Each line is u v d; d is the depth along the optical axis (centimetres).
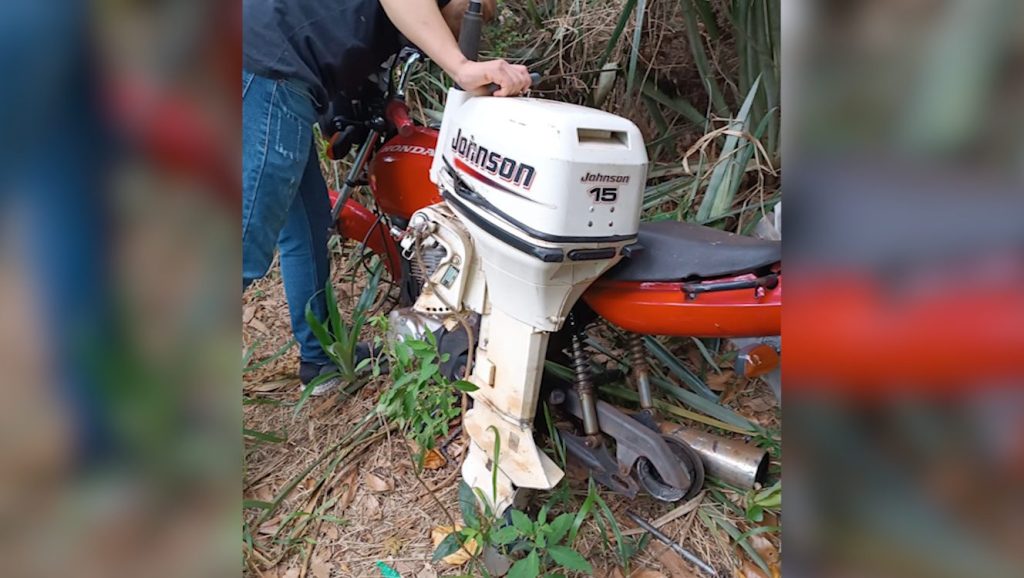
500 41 263
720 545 138
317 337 176
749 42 202
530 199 118
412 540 144
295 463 167
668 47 246
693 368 187
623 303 131
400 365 146
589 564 126
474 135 130
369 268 219
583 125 116
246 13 150
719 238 131
